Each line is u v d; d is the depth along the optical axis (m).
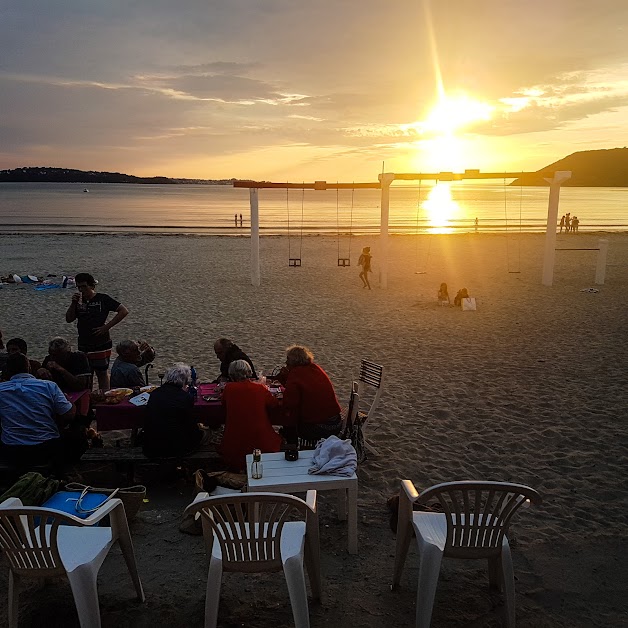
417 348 11.04
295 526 3.64
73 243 32.16
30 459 4.82
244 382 5.28
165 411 5.15
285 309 15.04
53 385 4.99
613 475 5.70
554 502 5.16
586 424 7.07
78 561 3.32
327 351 10.78
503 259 27.31
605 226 50.53
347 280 20.52
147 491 5.34
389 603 3.80
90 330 7.25
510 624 3.46
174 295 17.05
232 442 5.08
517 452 6.27
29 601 3.81
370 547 4.46
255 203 18.28
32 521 3.23
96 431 6.46
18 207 82.56
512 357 10.34
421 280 20.72
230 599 3.83
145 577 4.09
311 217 67.38
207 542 3.69
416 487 5.45
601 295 17.38
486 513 3.39
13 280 19.00
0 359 6.12
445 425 7.05
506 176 18.45
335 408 5.51
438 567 3.37
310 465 4.46
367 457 6.10
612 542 4.53
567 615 3.69
